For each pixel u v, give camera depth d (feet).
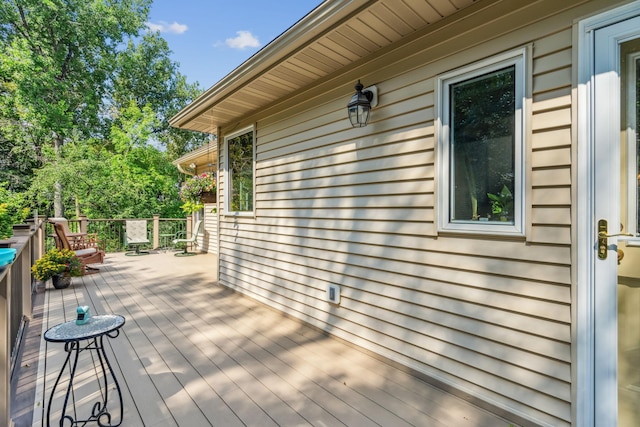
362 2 6.54
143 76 53.31
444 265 7.10
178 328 10.58
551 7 5.55
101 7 42.55
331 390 7.02
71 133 41.22
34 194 36.35
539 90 5.71
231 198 15.81
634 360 4.91
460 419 6.05
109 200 40.19
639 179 4.86
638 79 4.83
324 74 10.07
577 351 5.29
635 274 4.87
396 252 8.11
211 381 7.33
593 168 5.15
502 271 6.20
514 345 6.01
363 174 8.97
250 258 14.03
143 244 27.81
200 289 15.69
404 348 7.88
